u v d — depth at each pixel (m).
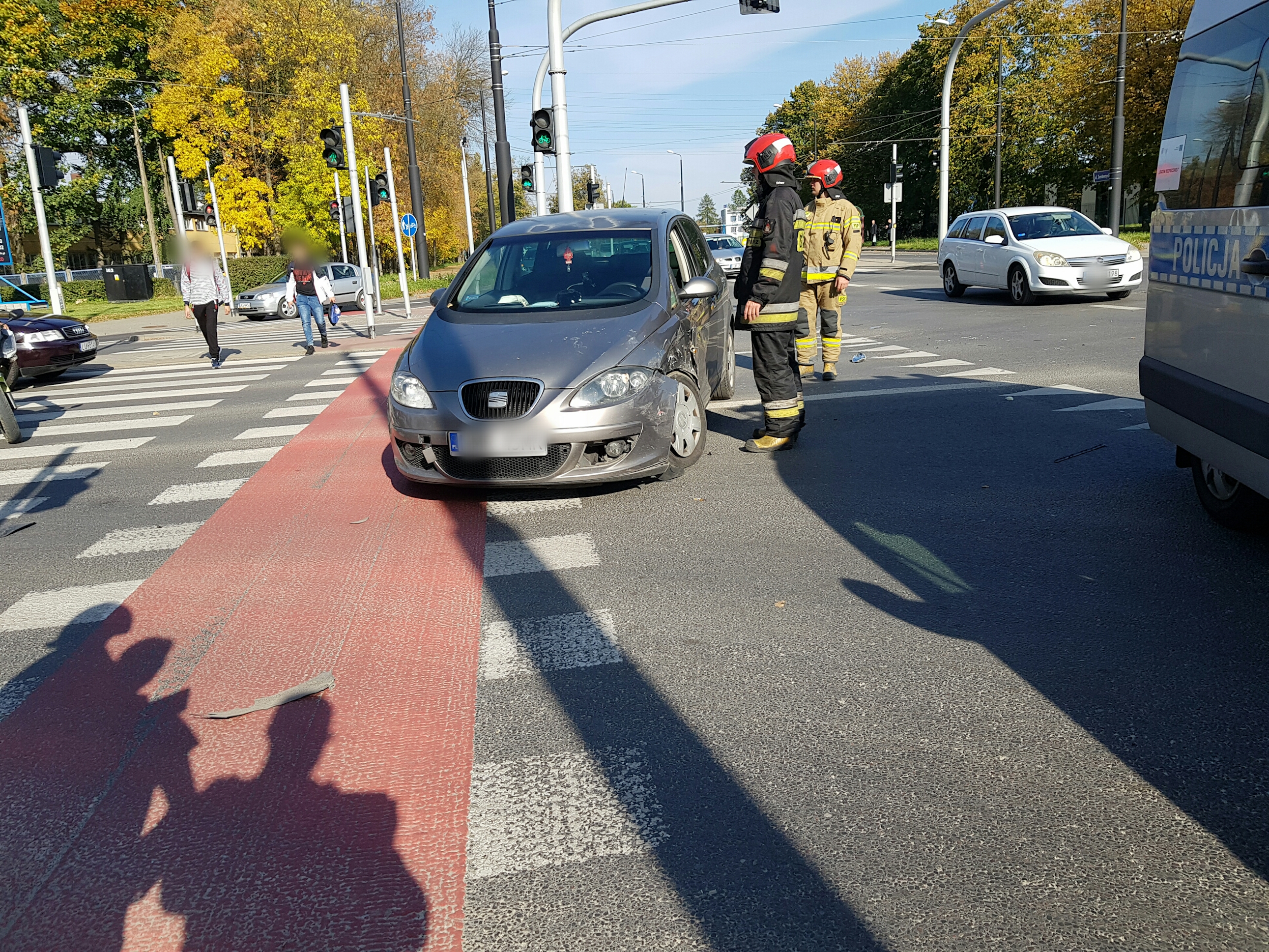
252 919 2.44
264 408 10.49
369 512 6.10
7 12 44.72
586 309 6.44
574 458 5.67
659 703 3.47
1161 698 3.31
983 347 12.16
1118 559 4.62
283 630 4.29
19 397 12.71
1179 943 2.21
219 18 41.31
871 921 2.33
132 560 5.41
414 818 2.84
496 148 21.45
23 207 49.66
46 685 3.86
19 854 2.77
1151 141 44.25
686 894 2.45
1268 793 2.75
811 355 10.07
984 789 2.84
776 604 4.29
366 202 42.88
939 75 57.97
